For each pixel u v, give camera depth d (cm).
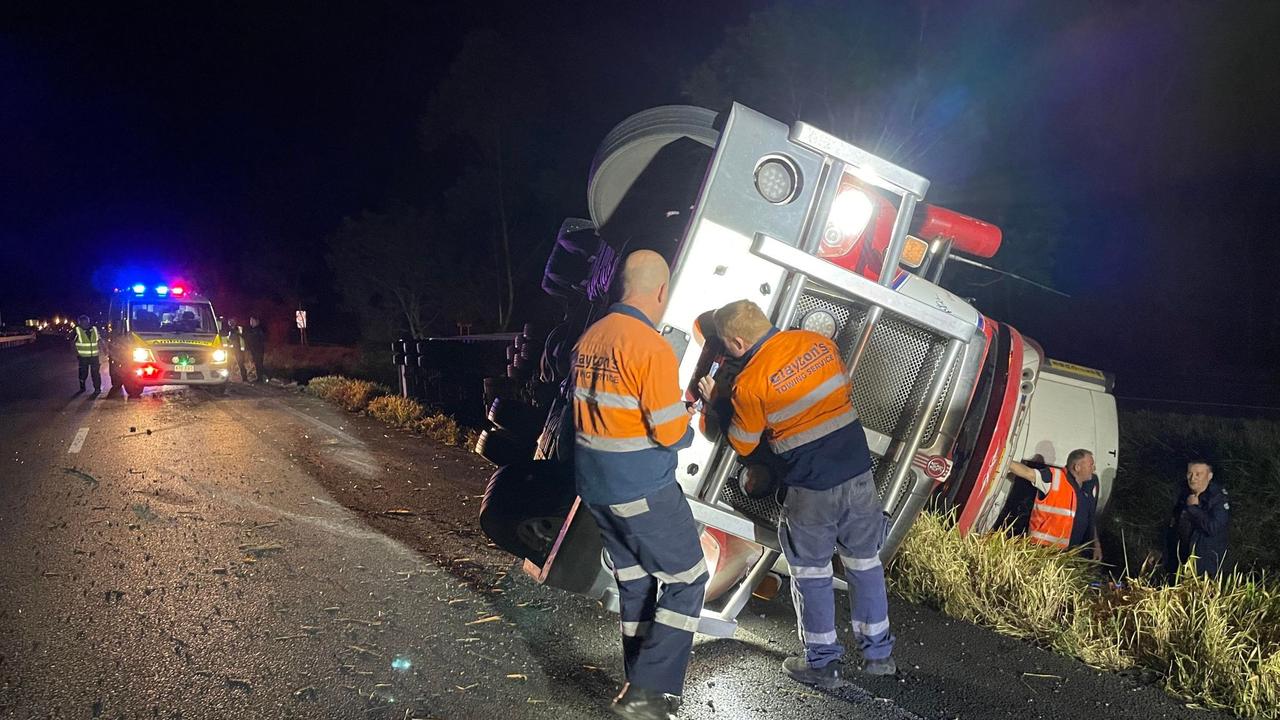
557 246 627
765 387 380
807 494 389
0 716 355
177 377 1806
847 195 414
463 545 600
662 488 361
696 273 389
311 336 4709
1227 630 440
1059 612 495
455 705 372
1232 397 2105
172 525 642
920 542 539
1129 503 932
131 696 374
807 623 399
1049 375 771
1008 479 693
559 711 371
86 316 1873
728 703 383
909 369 431
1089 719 382
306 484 791
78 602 482
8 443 1070
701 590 371
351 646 429
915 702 391
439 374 1441
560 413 439
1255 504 869
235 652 419
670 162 479
